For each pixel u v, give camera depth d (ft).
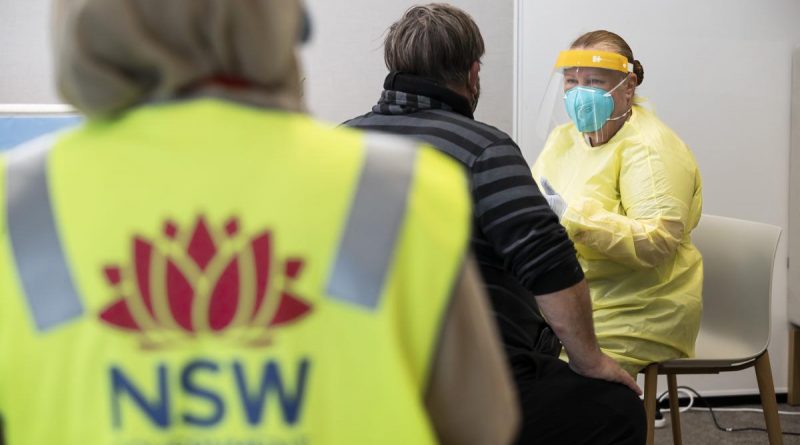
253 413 2.14
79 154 2.23
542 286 4.96
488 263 5.07
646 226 6.65
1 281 2.18
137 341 2.14
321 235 2.18
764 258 7.83
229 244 2.16
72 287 2.16
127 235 2.16
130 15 2.14
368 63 10.07
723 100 10.27
